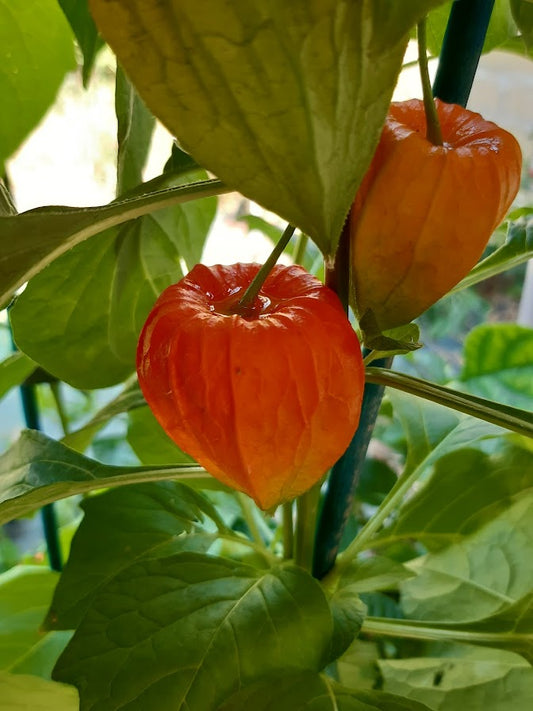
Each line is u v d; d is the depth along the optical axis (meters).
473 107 0.64
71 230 0.25
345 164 0.20
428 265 0.25
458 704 0.33
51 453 0.32
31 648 0.36
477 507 0.36
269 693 0.27
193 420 0.24
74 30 0.30
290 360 0.23
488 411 0.28
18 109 0.37
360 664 0.36
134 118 0.30
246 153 0.19
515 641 0.32
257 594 0.29
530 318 0.67
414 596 0.37
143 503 0.34
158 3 0.18
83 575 0.32
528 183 0.67
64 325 0.34
